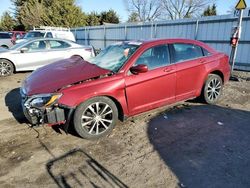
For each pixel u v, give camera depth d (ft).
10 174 10.08
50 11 119.55
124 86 13.21
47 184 9.46
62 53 31.91
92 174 10.03
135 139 12.88
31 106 12.25
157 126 14.37
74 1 126.82
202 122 14.90
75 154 11.51
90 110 12.62
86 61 15.93
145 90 14.02
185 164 10.63
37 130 14.03
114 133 13.60
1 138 13.16
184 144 12.32
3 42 58.75
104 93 12.64
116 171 10.21
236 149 11.82
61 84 12.43
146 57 14.29
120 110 13.71
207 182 9.45
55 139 12.96
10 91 22.72
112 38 60.49
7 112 17.11
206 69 16.80
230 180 9.57
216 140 12.72
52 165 10.66
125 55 14.37
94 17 136.26
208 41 38.96
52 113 11.96
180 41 15.97
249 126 14.40
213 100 18.12
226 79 18.52
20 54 29.89
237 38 26.81
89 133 12.73
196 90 16.72
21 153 11.64
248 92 21.93
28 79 14.48
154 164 10.66
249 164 10.61
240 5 25.48
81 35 73.26
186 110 16.88
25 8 125.18
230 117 15.75
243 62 35.12
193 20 40.40
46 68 15.42
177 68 15.19
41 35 50.44
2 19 143.64
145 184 9.40
